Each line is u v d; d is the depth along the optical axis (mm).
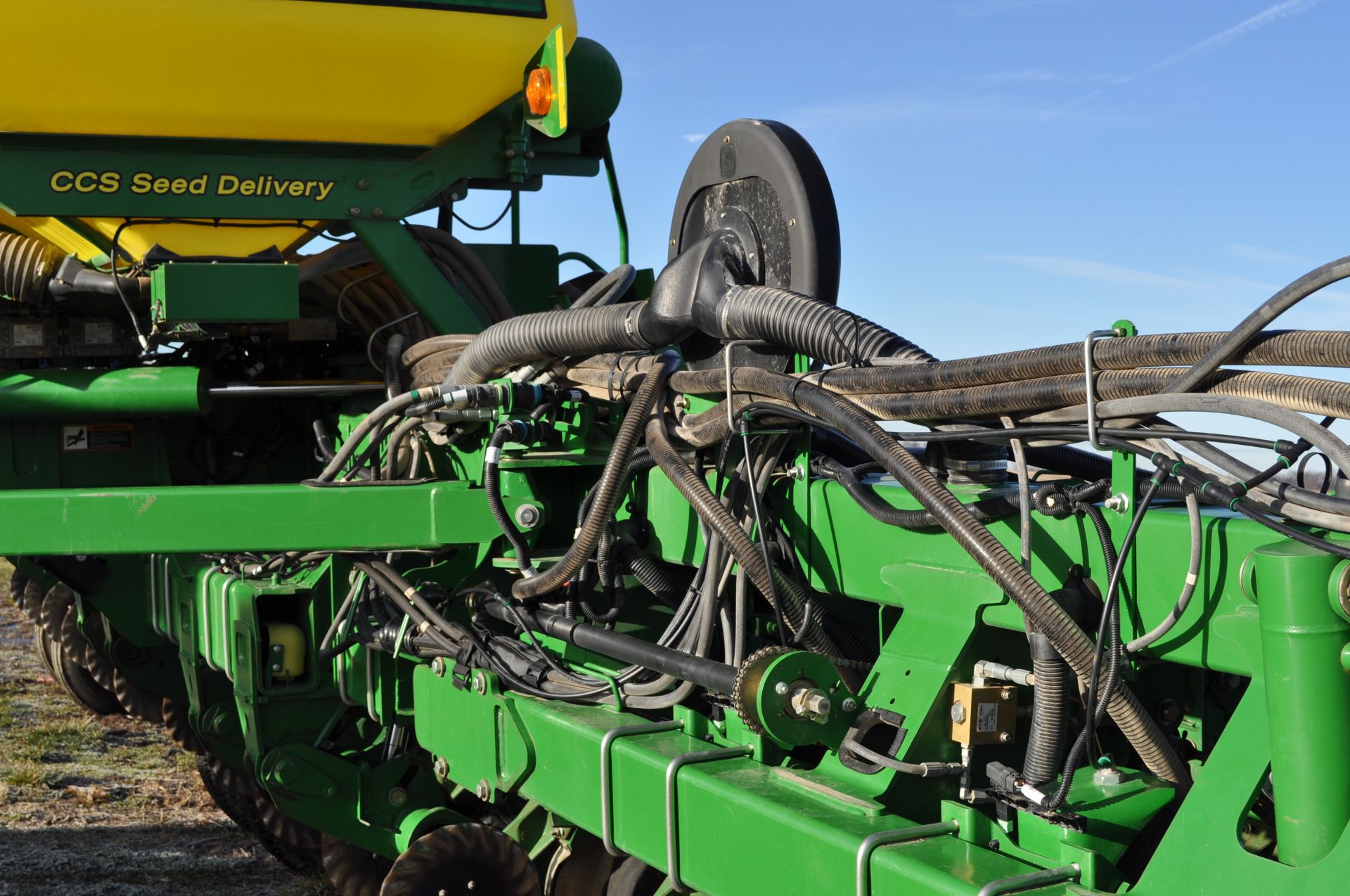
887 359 2385
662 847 2312
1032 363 2061
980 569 2162
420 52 3658
